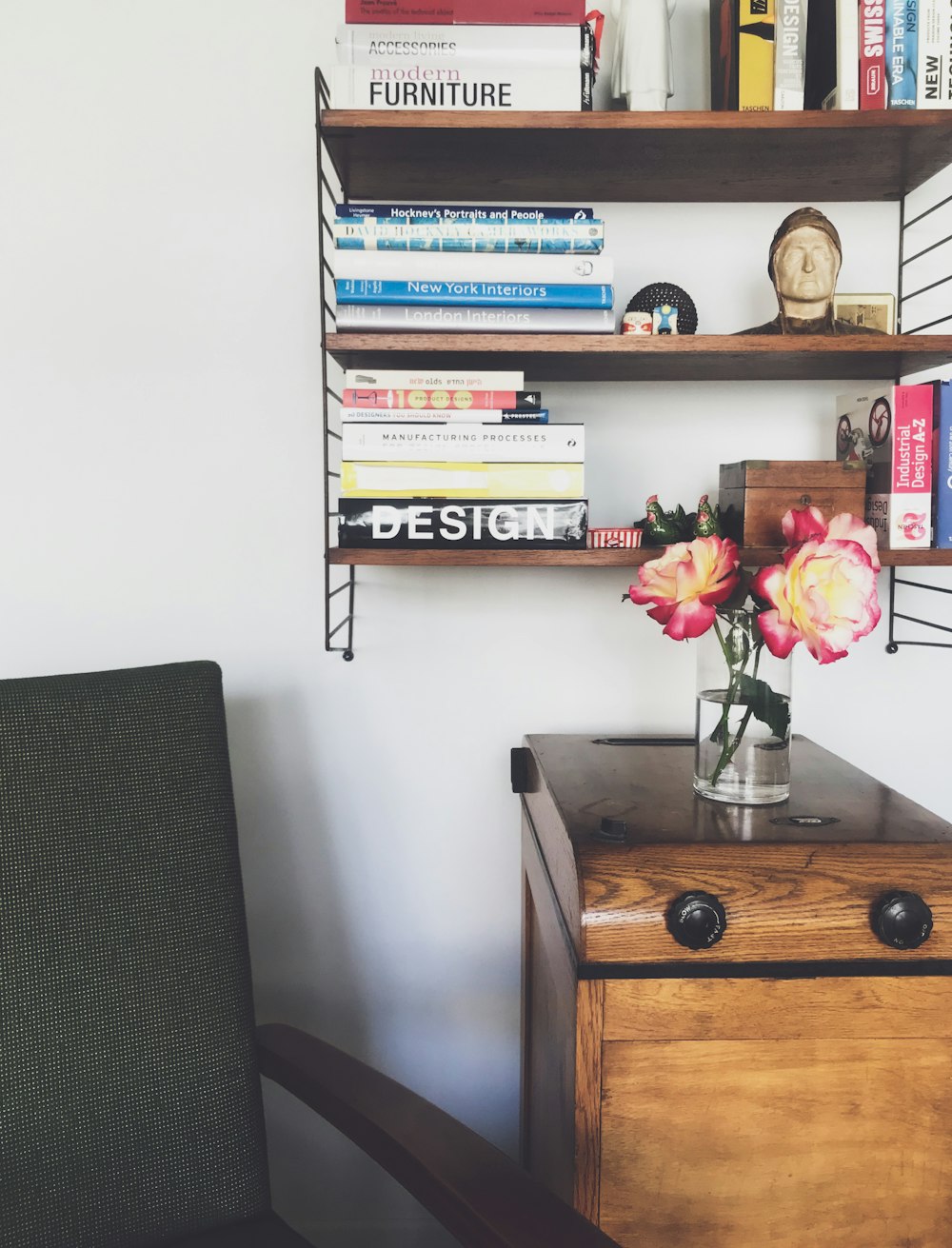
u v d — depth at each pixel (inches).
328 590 47.8
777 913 32.9
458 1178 29.0
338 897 53.7
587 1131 33.3
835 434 51.4
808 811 37.5
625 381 51.3
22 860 36.2
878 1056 33.3
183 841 39.3
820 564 34.9
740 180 47.7
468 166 45.9
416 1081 54.7
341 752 53.0
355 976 54.1
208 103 49.7
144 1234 36.2
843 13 41.5
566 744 49.1
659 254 50.9
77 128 49.6
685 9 49.3
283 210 50.3
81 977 36.4
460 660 52.7
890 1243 33.9
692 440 51.6
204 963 38.8
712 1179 33.6
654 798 39.4
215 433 51.2
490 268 41.6
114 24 49.2
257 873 53.4
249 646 52.3
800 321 43.3
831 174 47.0
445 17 40.8
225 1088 38.2
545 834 41.7
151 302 50.5
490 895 53.9
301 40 49.5
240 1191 37.9
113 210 50.1
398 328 41.8
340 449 51.3
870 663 52.8
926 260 50.8
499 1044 54.5
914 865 33.2
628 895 32.8
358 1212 54.5
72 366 50.6
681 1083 33.2
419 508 42.5
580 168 46.1
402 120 40.8
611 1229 33.5
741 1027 33.1
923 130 41.7
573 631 52.7
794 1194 33.7
